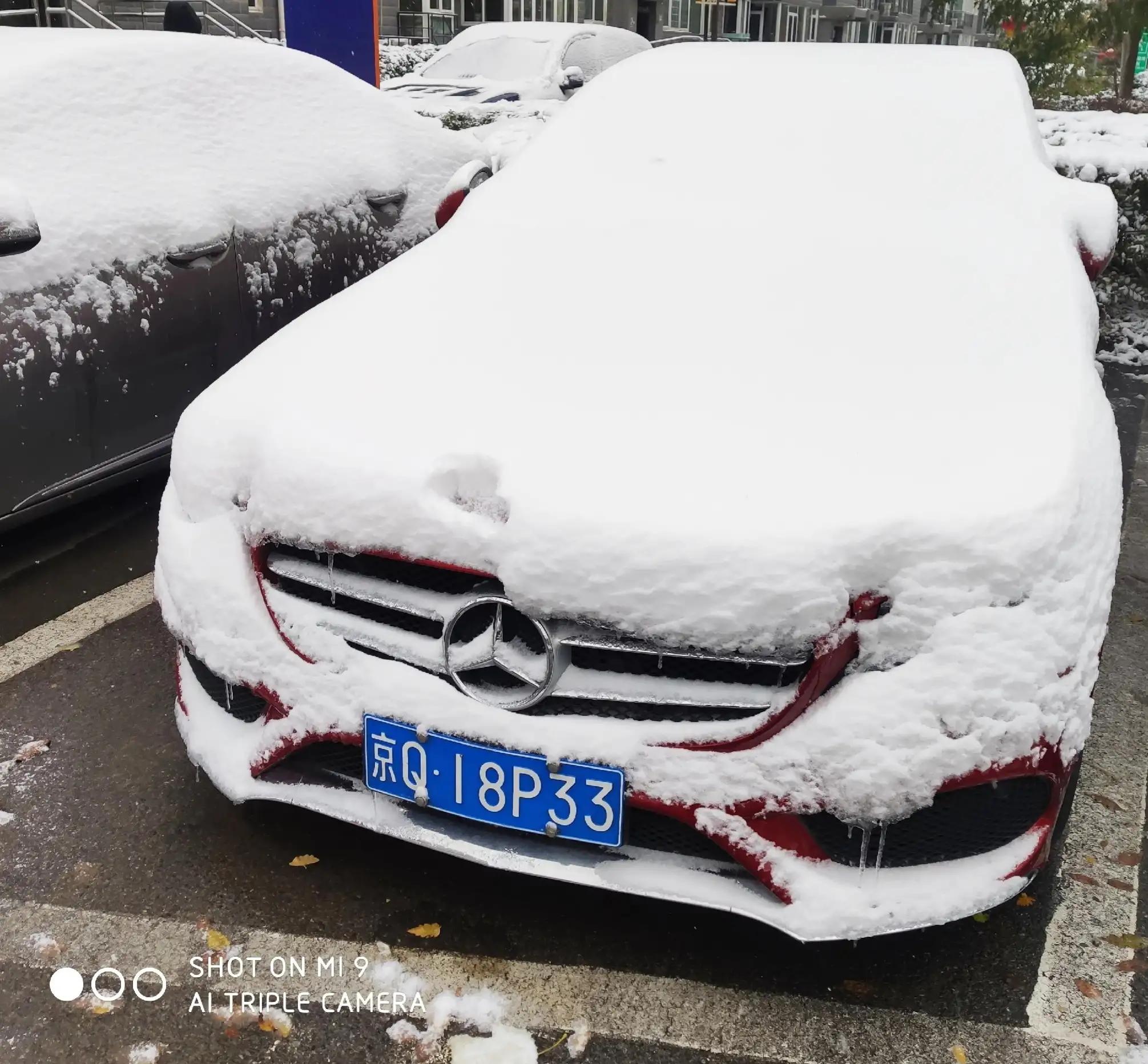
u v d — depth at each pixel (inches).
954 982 73.7
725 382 80.0
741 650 64.2
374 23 274.1
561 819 68.3
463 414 77.0
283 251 148.6
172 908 79.3
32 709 103.4
